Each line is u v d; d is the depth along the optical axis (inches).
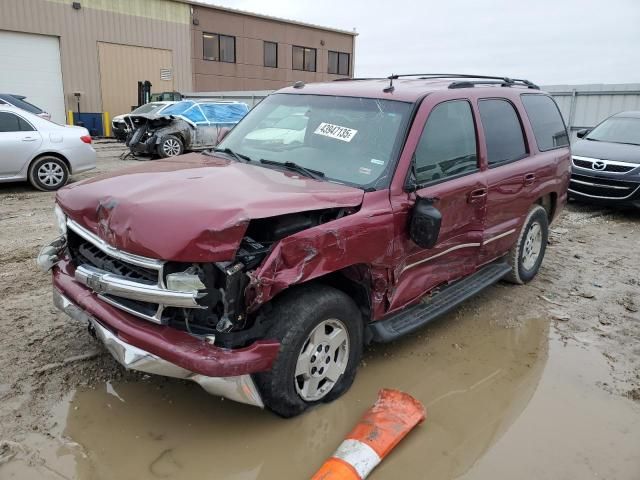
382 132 147.3
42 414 126.1
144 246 105.6
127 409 129.9
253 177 133.1
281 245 110.2
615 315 199.5
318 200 120.7
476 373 154.9
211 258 102.5
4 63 933.8
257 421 127.4
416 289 149.4
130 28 1064.2
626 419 135.9
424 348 167.9
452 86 168.1
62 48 984.3
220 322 107.0
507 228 190.2
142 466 112.0
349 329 131.3
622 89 552.4
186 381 142.5
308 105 167.6
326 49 1471.5
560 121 234.7
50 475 108.1
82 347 155.4
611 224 346.0
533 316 195.6
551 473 115.5
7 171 379.6
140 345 110.3
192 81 1198.9
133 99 1091.3
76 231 127.1
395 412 125.6
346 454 111.7
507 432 128.8
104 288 114.7
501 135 186.5
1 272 214.1
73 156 402.3
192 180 126.7
